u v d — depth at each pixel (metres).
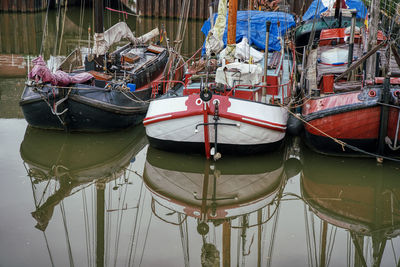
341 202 9.95
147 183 10.78
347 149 11.38
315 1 21.28
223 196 10.18
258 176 11.12
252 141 11.22
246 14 17.91
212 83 11.96
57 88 12.27
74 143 12.88
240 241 8.43
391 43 11.54
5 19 34.69
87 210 9.44
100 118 12.84
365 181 10.73
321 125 11.07
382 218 9.33
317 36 18.50
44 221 8.84
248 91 11.75
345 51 14.12
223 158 11.64
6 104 16.02
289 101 12.54
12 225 8.62
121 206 9.68
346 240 8.55
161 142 11.66
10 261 7.46
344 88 11.38
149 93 14.63
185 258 7.82
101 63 14.57
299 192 10.43
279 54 15.62
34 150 12.32
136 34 29.91
